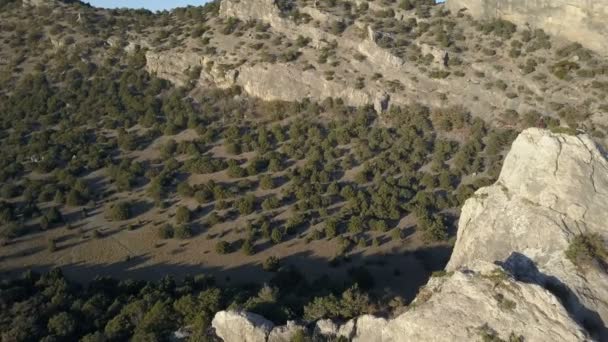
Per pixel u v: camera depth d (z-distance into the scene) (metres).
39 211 62.66
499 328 26.80
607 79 75.56
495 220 35.38
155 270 54.53
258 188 67.88
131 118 83.31
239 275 53.62
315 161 71.50
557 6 83.94
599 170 33.72
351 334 32.09
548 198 33.59
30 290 47.12
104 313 42.28
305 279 51.88
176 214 62.69
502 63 82.62
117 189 68.06
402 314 29.94
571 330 25.64
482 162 70.12
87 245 58.22
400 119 78.62
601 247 30.83
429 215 61.97
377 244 58.16
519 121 74.25
